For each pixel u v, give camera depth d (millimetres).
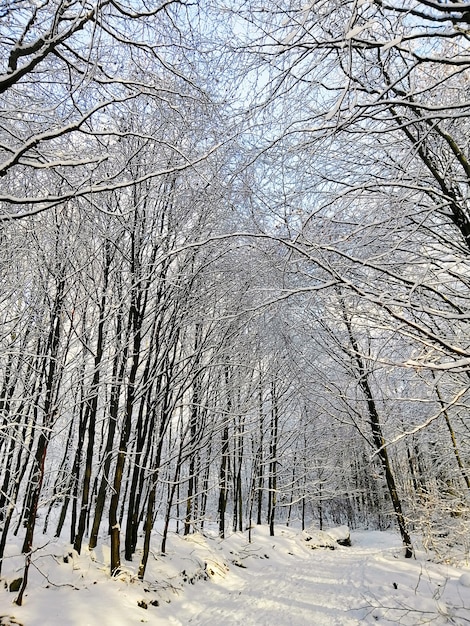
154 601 6805
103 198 7023
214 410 8688
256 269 6207
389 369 5602
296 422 17094
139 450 8031
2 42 3801
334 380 11773
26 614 5227
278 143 4672
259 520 17375
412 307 4004
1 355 5695
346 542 17391
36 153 3869
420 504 10789
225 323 8266
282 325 9469
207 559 10000
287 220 4883
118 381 7801
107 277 7848
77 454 8758
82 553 7633
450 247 5113
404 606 6789
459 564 9406
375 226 4715
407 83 4551
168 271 8047
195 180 7098
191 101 4777
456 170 4941
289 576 10406
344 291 4977
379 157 5008
